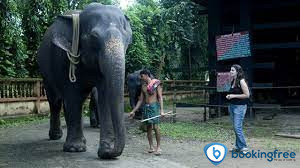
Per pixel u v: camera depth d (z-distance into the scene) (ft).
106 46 20.08
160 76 71.97
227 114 44.01
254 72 52.24
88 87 24.08
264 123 37.29
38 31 51.67
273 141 28.45
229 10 45.55
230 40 40.70
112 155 20.65
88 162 20.99
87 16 22.11
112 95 19.56
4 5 40.93
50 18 51.75
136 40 64.39
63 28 23.17
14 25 42.83
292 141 28.50
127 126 37.81
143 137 30.91
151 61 71.87
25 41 52.80
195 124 37.91
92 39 21.09
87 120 44.62
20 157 22.71
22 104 45.98
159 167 20.43
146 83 23.93
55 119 29.19
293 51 51.06
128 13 66.33
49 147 26.13
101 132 21.88
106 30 20.71
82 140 24.36
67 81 23.79
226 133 32.09
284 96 51.88
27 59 53.98
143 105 24.08
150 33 74.79
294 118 40.91
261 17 49.70
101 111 21.93
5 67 47.57
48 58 25.68
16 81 45.21
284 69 51.72
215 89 42.73
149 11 76.38
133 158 22.49
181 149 25.71
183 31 76.33
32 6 50.24
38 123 41.70
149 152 24.39
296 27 44.93
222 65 43.32
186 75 83.76
